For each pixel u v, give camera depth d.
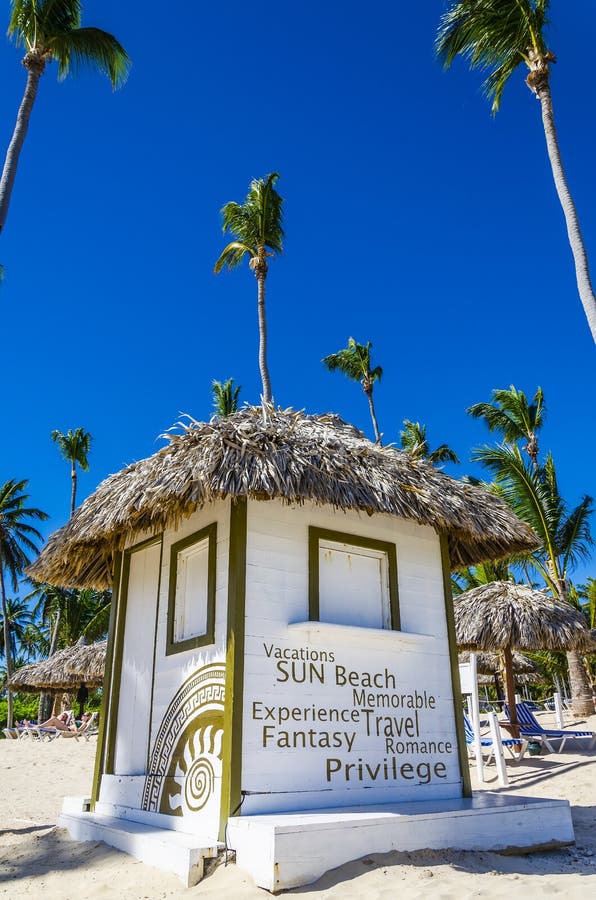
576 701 18.83
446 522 6.13
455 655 6.53
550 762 11.74
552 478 22.02
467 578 25.22
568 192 10.71
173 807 5.46
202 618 5.91
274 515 5.67
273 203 19.11
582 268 10.25
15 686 25.11
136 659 6.70
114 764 6.65
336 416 7.74
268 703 5.13
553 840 5.48
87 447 38.44
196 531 6.07
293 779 5.07
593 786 9.45
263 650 5.24
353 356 29.72
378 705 5.79
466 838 5.05
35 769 14.01
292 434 5.81
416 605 6.44
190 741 5.45
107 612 35.69
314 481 5.32
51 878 4.78
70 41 11.31
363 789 5.43
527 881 4.30
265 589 5.41
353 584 6.11
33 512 39.94
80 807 6.80
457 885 4.14
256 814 4.79
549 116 11.19
